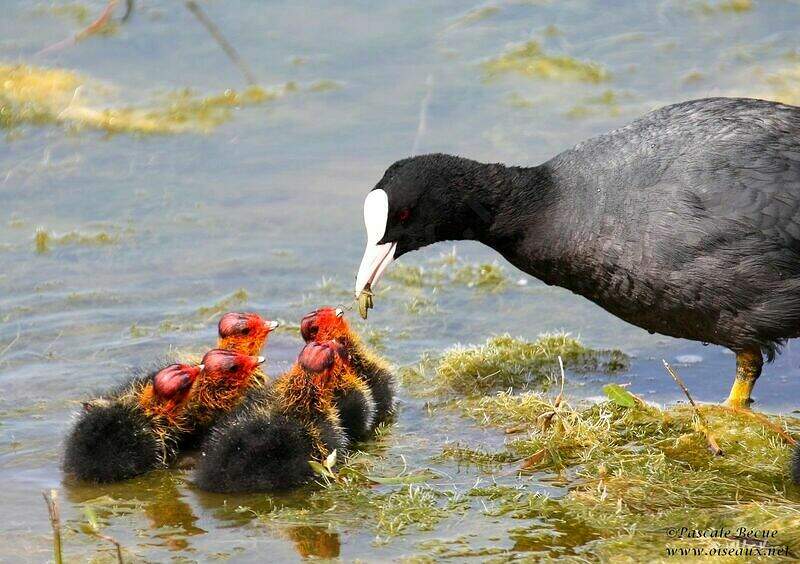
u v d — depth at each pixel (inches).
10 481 392.5
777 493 372.8
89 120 714.8
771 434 415.2
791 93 717.3
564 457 403.9
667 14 840.3
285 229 607.2
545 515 361.4
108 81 761.0
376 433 430.3
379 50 797.2
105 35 805.9
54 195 639.8
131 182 653.9
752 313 413.1
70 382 462.9
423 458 407.2
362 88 750.5
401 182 443.5
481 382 470.9
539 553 338.3
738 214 406.9
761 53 779.4
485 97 735.1
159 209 625.9
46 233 589.3
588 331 519.8
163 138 698.8
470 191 445.1
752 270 406.0
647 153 428.8
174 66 778.2
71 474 397.7
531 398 444.1
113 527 360.8
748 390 442.6
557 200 439.5
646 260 417.1
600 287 437.1
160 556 341.1
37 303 532.1
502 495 374.3
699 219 408.8
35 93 739.4
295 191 640.4
